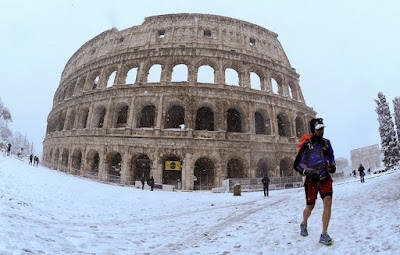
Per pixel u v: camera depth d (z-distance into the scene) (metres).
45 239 5.78
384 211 6.71
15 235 5.50
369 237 5.02
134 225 9.57
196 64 44.69
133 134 40.97
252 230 7.69
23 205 9.87
